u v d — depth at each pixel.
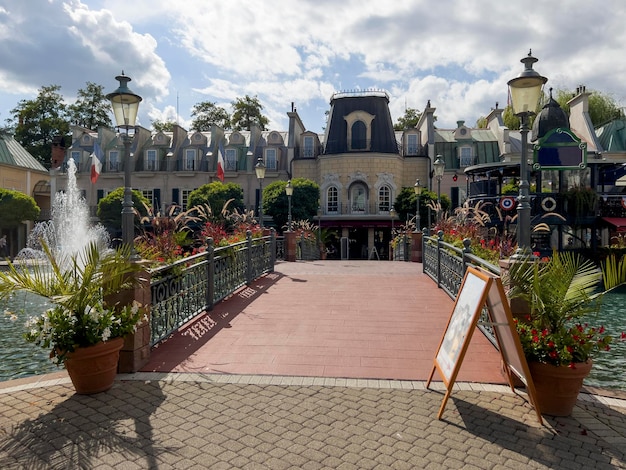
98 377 4.30
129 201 5.38
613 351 8.62
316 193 31.27
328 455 3.19
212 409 3.96
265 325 6.89
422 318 7.34
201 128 51.62
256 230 13.52
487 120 39.25
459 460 3.13
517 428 3.61
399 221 33.06
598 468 3.06
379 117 36.25
